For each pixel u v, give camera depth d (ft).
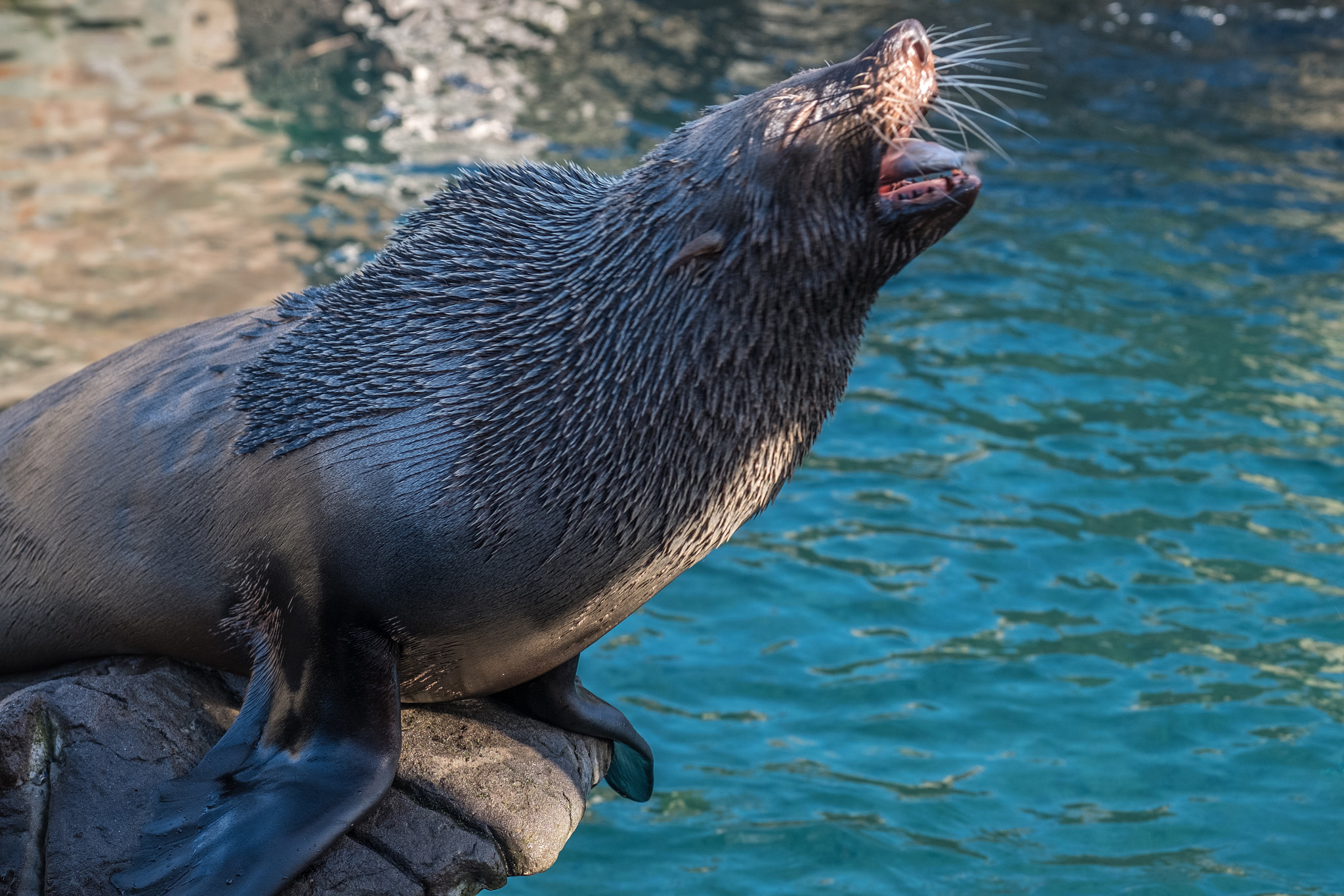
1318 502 57.88
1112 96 104.27
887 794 43.29
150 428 30.53
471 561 27.48
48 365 66.23
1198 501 58.03
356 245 79.56
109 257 77.25
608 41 113.29
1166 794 43.11
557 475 27.20
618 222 27.40
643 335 26.89
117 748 28.58
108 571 30.66
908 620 51.49
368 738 27.99
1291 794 42.91
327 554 27.94
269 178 87.97
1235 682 47.80
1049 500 58.39
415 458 27.53
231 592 29.50
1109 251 80.79
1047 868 40.24
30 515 31.48
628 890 39.83
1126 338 71.36
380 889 27.30
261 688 29.04
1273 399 65.77
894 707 47.09
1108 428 63.52
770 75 106.63
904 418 64.64
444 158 91.40
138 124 94.84
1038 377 67.92
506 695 33.06
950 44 27.30
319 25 113.29
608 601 28.89
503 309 27.86
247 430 29.22
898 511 57.88
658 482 27.27
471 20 116.67
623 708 47.01
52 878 26.43
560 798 30.27
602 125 96.94
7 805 27.30
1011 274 78.28
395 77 104.78
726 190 26.37
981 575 53.83
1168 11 121.39
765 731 46.14
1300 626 50.55
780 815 42.45
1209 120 100.37
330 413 28.32
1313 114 101.71
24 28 106.22
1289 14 121.08
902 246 26.40
